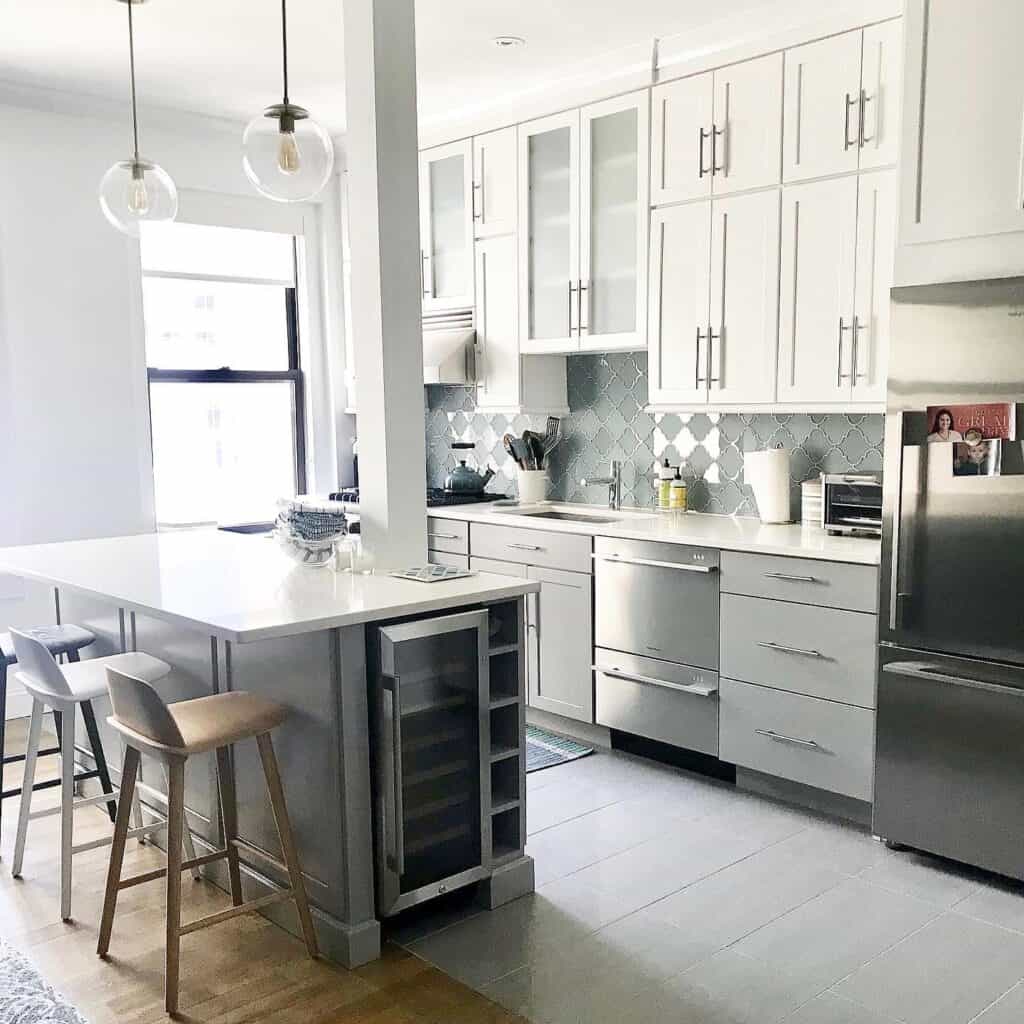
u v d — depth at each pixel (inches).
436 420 234.1
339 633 102.8
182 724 101.4
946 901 116.3
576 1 143.3
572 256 177.8
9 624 189.0
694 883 121.2
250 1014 96.3
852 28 137.7
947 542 117.9
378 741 105.6
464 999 98.3
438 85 182.9
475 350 198.5
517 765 118.3
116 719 103.7
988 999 97.1
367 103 124.3
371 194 125.4
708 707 150.8
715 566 147.4
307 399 233.3
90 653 146.6
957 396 115.8
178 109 200.8
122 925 113.1
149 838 135.5
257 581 120.0
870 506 144.6
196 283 216.8
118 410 201.3
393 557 130.4
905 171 122.0
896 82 133.9
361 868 105.5
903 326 120.0
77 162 192.5
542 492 204.4
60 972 103.5
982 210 115.9
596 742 172.2
